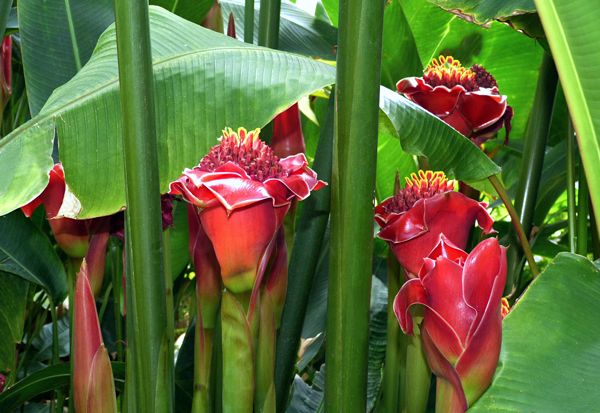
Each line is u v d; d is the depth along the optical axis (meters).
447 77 0.71
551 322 0.54
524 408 0.49
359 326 0.51
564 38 0.51
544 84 0.90
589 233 1.20
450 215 0.55
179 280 1.06
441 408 0.51
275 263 0.59
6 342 0.98
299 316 0.65
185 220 0.99
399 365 0.70
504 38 1.30
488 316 0.48
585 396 0.49
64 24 0.82
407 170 1.17
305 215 0.65
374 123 0.49
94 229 0.66
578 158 1.05
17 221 0.83
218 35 0.67
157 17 0.66
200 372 0.60
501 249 0.48
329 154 0.64
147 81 0.49
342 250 0.51
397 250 0.56
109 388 0.57
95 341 0.57
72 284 0.67
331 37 1.11
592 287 0.57
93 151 0.57
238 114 0.60
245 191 0.48
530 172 0.93
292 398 0.88
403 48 1.02
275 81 0.61
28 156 0.55
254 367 0.56
